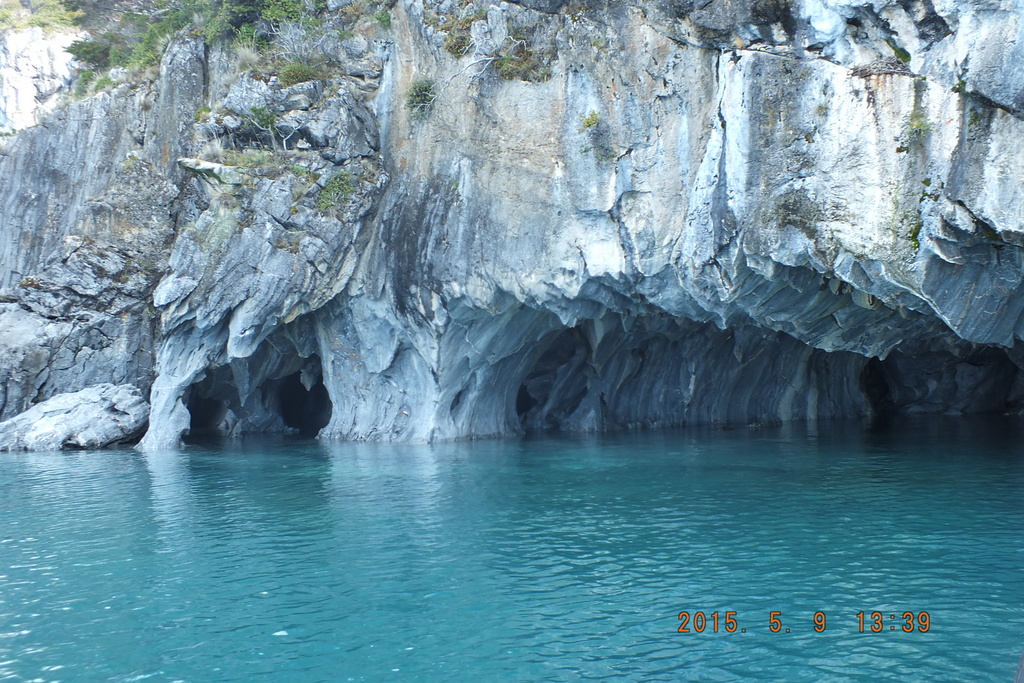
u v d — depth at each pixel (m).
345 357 28.86
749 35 18.73
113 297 30.25
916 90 16.48
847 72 17.50
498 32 24.56
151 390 29.69
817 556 12.12
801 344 35.03
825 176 18.02
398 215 26.70
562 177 23.36
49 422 27.66
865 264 17.92
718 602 10.26
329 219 26.61
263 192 26.69
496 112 24.77
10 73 51.75
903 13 16.28
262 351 30.30
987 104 15.26
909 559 11.84
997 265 16.75
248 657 8.91
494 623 9.73
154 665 8.76
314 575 11.75
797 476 19.14
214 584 11.45
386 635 9.45
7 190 34.59
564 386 31.97
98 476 21.16
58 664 8.83
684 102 20.66
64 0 51.28
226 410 32.34
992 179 15.24
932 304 17.45
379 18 26.98
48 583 11.66
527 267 24.28
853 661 8.44
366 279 27.14
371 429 28.50
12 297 29.94
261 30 29.06
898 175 16.92
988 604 9.91
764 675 8.17
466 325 26.64
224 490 18.59
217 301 27.05
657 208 21.64
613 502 16.33
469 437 28.50
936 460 21.48
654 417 33.31
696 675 8.21
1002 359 38.06
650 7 20.59
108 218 30.67
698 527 14.08
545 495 17.14
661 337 32.09
